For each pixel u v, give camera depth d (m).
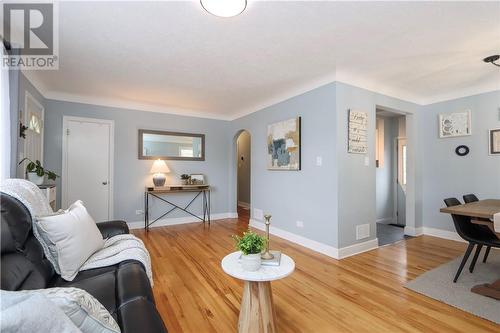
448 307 1.93
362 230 3.25
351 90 3.20
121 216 4.34
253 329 1.55
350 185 3.15
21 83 2.68
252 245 1.58
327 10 1.86
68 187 3.91
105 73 3.07
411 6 1.81
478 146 3.53
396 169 5.35
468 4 1.79
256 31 2.14
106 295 1.23
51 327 0.58
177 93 3.88
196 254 3.14
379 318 1.80
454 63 2.78
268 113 4.25
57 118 3.83
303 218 3.50
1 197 1.35
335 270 2.64
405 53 2.55
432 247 3.42
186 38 2.26
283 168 3.81
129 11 1.87
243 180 7.23
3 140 2.10
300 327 1.70
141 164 4.52
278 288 2.24
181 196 4.95
